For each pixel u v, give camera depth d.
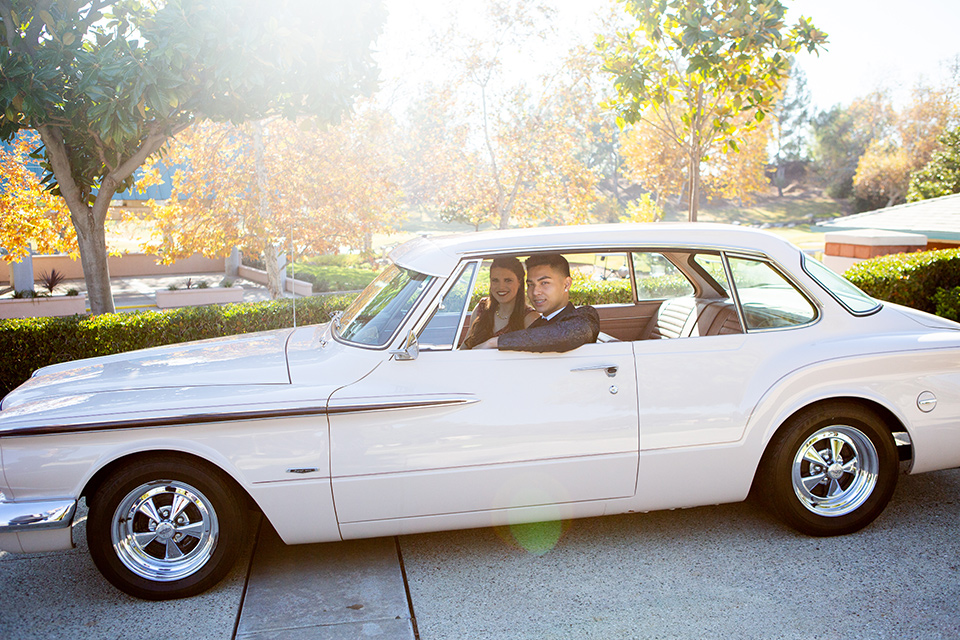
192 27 5.58
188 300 20.75
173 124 7.07
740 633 3.02
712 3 7.72
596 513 3.67
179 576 3.43
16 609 3.42
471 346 3.77
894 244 13.95
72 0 6.40
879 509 3.86
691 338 3.68
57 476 3.25
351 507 3.44
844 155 84.69
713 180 27.78
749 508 4.31
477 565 3.71
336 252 16.45
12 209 13.75
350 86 6.79
